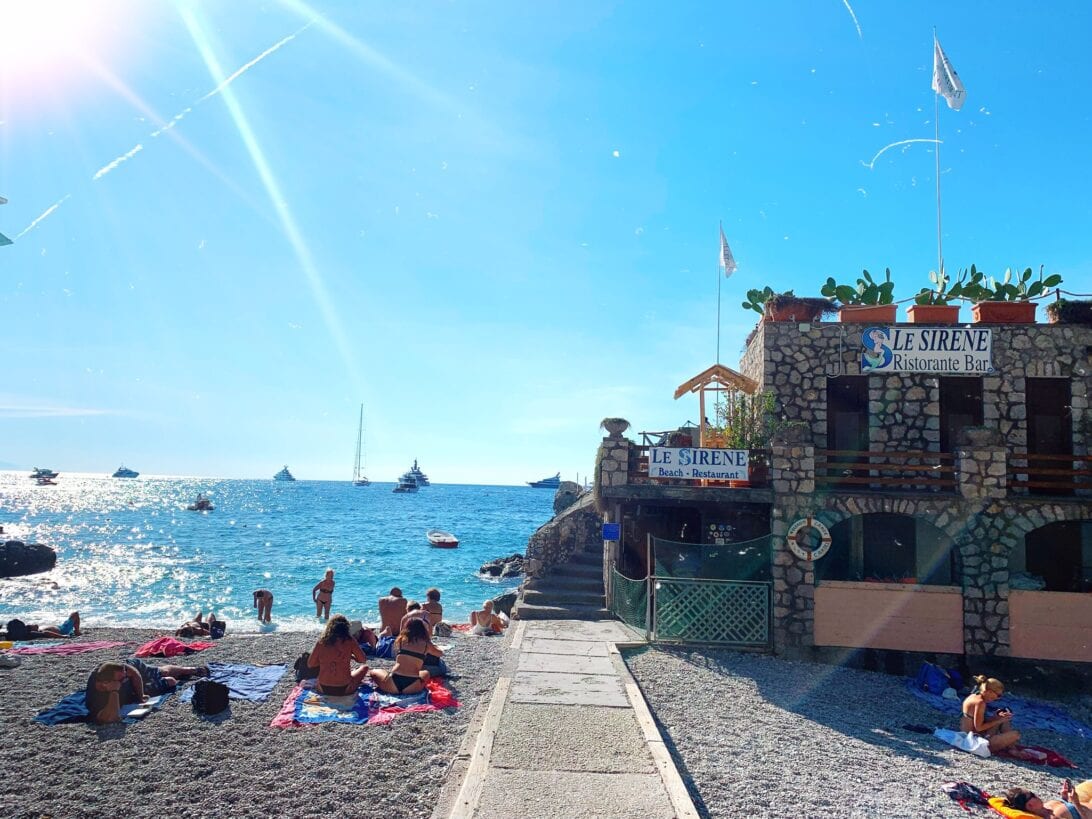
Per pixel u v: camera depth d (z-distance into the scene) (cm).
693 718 1080
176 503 12800
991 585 1527
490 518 9812
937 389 1747
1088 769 1030
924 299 1839
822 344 1789
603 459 1700
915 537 1759
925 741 1087
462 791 705
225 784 746
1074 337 1709
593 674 1212
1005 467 1552
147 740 868
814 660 1544
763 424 1770
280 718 948
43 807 688
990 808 808
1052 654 1502
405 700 1045
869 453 1619
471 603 3150
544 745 843
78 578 3616
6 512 9519
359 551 5153
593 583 2005
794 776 859
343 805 700
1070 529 1734
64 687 1112
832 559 1792
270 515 9550
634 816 656
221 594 3152
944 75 1745
